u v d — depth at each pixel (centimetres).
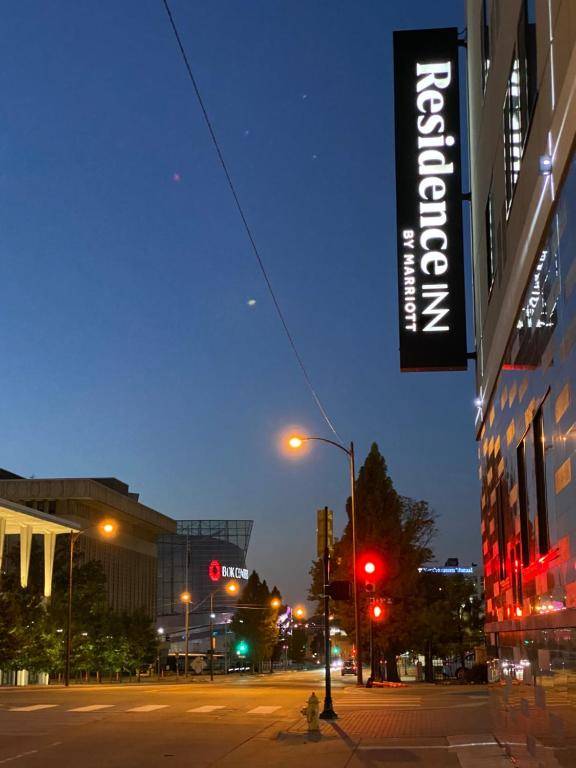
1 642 5872
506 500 1479
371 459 5988
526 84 1242
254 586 13512
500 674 1544
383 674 6125
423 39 2420
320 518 2558
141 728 2189
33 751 1758
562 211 907
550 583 1045
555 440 984
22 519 7525
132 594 13075
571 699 898
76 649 7194
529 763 1172
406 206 2370
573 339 861
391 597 5759
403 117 2406
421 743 1839
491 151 1711
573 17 869
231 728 2192
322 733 2064
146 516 13338
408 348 2327
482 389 1956
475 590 7469
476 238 2097
